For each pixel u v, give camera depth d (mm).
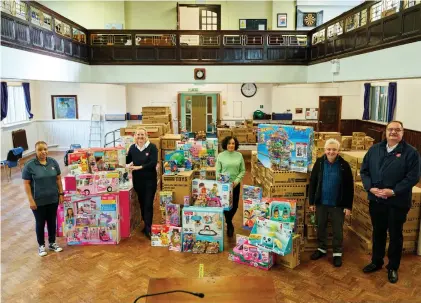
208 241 4535
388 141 3705
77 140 12945
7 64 5293
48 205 4414
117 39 9672
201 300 1788
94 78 9406
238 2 12305
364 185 3828
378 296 3506
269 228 4172
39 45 6441
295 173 4512
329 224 4473
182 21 12266
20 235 5098
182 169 5113
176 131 13453
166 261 4277
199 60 9445
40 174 4305
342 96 13422
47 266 4156
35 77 6285
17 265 4176
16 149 8641
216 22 12352
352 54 6977
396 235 3729
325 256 4387
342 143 8664
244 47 9445
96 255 4449
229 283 1933
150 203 4961
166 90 13258
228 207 4652
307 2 12242
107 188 4711
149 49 9375
